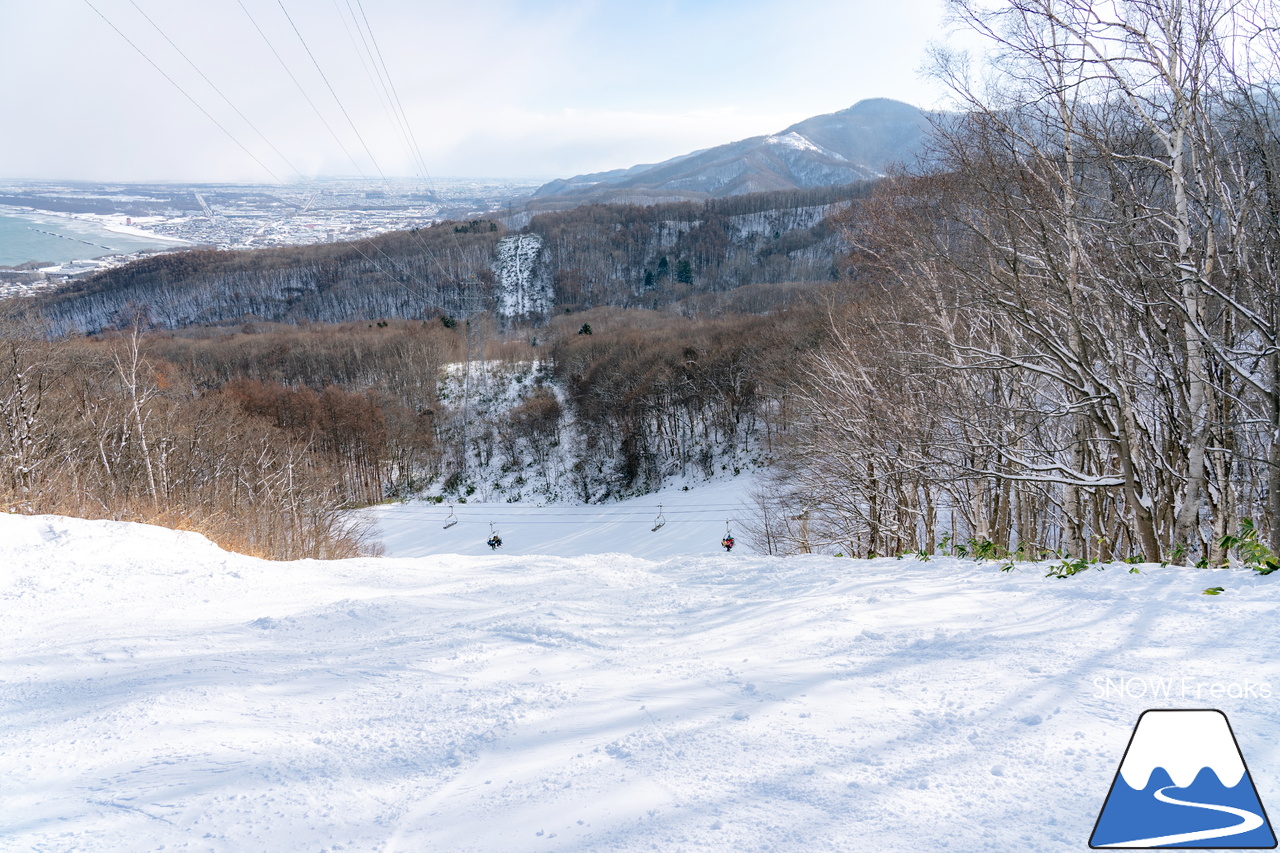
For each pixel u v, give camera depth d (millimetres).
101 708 3795
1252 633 3508
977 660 3684
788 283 101312
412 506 55906
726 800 2438
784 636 4738
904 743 2781
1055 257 8523
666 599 7426
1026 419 10953
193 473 31734
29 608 7457
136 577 8953
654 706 3480
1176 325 8242
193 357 74250
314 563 11125
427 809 2547
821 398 19484
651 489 52594
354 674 4410
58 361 31203
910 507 16484
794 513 25688
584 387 64000
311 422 56219
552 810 2463
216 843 2309
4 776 2924
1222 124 7215
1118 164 7840
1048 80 7547
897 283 15422
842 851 2068
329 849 2268
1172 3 6746
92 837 2369
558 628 5562
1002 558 7531
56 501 19625
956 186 10352
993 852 2012
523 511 52844
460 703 3738
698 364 54812
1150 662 3318
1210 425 7461
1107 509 12617
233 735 3314
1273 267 7309
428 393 72750
